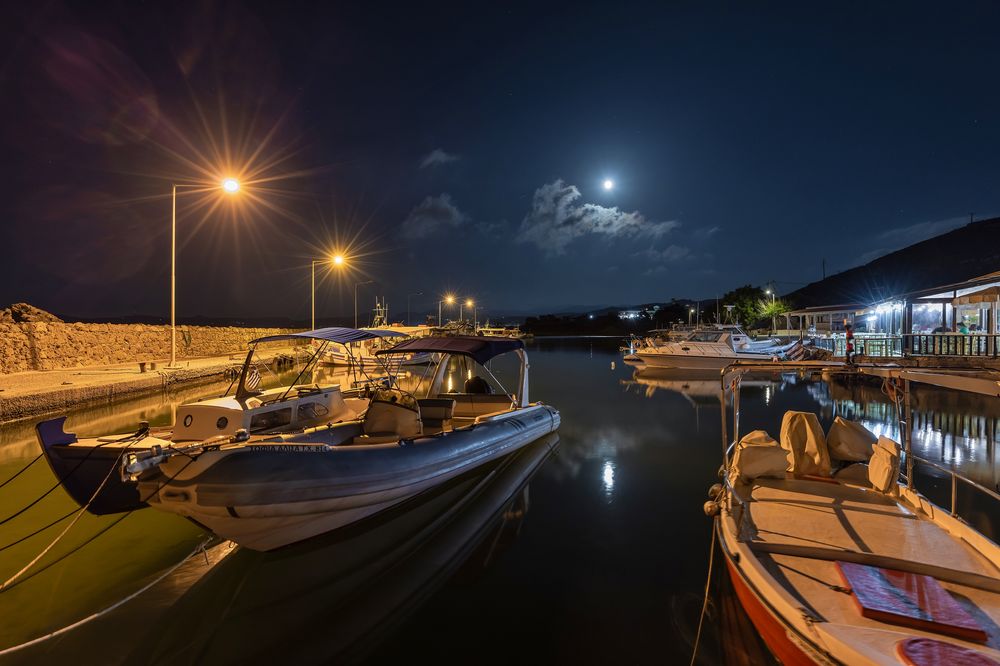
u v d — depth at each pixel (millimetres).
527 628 4660
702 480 8875
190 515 5074
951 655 2797
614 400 17969
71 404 14930
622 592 5238
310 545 6117
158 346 29781
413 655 4301
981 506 7012
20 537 6559
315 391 8008
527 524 7027
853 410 15055
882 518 4922
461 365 33125
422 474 6988
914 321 27734
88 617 4832
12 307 29906
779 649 3525
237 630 4656
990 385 4324
